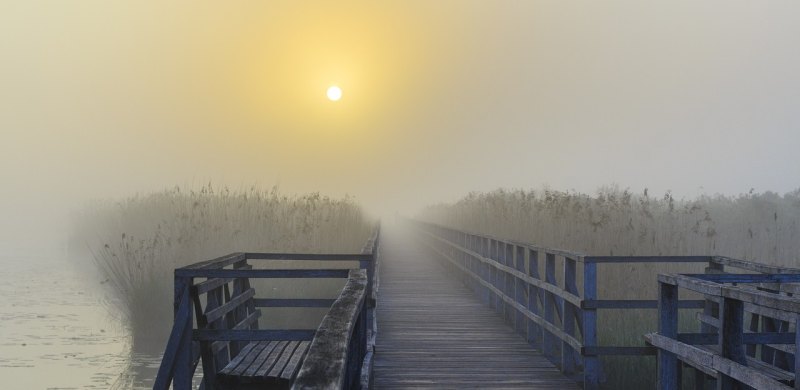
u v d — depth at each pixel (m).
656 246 13.69
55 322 14.25
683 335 6.70
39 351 11.84
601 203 17.38
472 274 16.38
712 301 7.94
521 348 10.10
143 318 13.16
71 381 10.13
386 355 9.60
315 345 3.12
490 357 9.48
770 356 7.05
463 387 7.87
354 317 3.83
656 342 5.88
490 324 12.20
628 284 11.97
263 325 13.16
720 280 5.92
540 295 10.45
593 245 13.84
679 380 6.84
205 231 15.52
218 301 7.50
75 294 18.00
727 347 4.60
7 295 17.83
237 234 15.79
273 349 7.97
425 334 11.23
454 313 13.46
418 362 9.16
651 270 12.38
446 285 18.22
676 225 15.59
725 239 15.05
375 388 7.78
